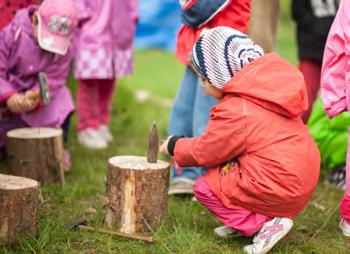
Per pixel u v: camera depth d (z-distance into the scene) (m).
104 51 5.04
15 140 4.12
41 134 4.23
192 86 4.22
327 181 4.75
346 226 3.67
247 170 3.22
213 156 3.26
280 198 3.19
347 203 3.65
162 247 3.31
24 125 4.55
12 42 4.22
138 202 3.44
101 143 5.36
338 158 4.64
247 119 3.17
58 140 4.23
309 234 3.68
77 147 5.29
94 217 3.71
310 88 5.01
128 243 3.36
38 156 4.16
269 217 3.29
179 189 4.22
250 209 3.28
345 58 3.47
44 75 3.94
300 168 3.18
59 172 4.26
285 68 3.22
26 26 4.24
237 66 3.24
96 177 4.53
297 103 3.17
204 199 3.38
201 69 3.32
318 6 4.84
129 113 6.58
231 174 3.28
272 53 3.27
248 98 3.20
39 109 4.47
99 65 5.02
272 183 3.17
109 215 3.53
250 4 3.88
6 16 4.48
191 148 3.32
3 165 4.51
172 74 9.54
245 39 3.31
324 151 4.71
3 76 4.23
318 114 4.75
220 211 3.34
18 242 3.21
